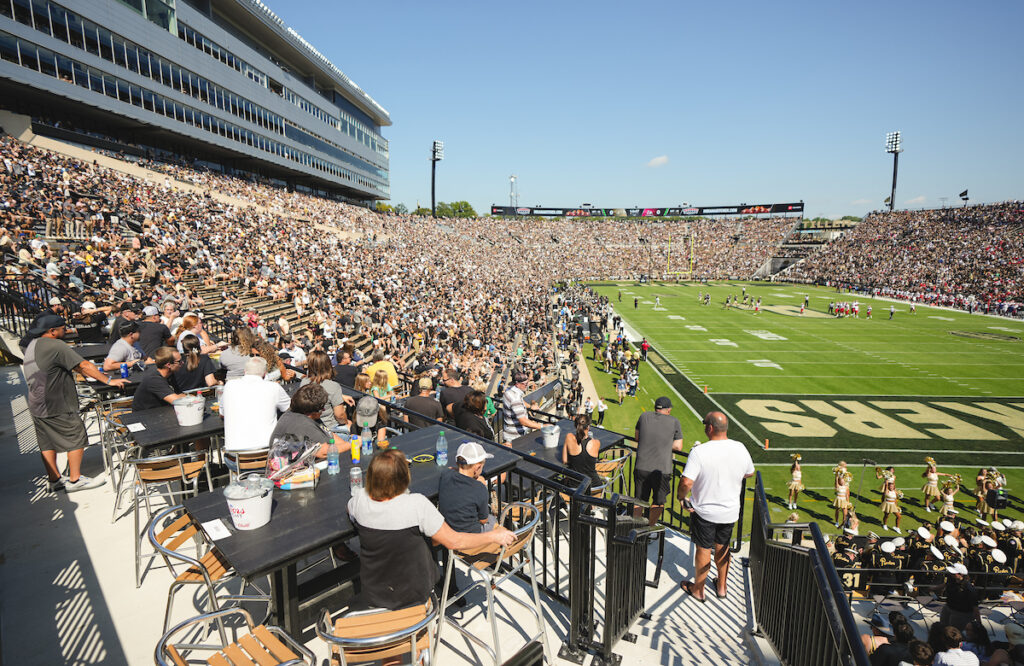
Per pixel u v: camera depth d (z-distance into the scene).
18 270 13.41
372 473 3.13
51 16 33.69
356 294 32.25
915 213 94.50
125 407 6.79
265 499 3.32
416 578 3.24
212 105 49.31
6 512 5.58
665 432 6.01
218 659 2.93
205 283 22.53
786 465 20.06
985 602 7.05
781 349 39.91
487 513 3.81
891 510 15.79
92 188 26.56
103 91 37.59
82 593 4.32
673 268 107.56
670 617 4.84
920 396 28.14
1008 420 24.45
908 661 5.06
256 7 54.25
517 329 43.03
